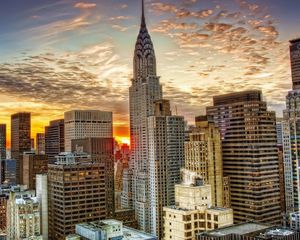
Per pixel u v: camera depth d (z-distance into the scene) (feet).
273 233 637.30
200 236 646.33
